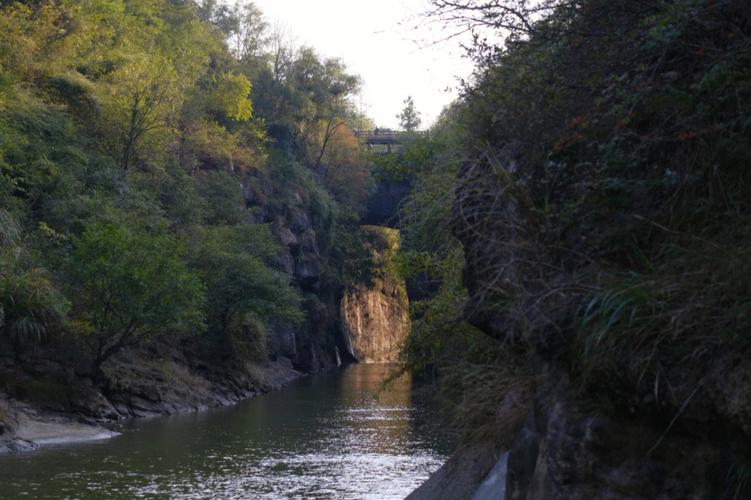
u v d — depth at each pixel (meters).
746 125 4.03
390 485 15.91
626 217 4.36
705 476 3.55
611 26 5.13
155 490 15.27
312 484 16.06
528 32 5.83
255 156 61.75
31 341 25.55
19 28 38.25
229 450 20.72
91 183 36.12
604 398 3.88
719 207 4.13
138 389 29.98
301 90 73.75
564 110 5.22
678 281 3.74
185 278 28.36
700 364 3.50
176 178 44.72
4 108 32.53
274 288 42.00
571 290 4.18
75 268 27.30
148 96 42.44
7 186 29.25
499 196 5.13
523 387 5.77
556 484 4.01
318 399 37.91
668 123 4.50
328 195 72.31
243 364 42.53
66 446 20.89
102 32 45.53
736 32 4.31
